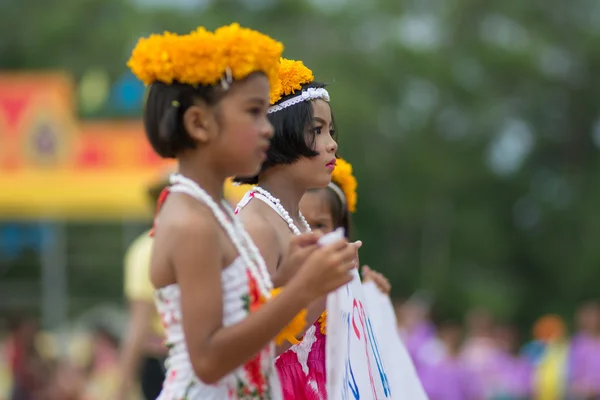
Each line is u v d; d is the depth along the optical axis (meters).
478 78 45.41
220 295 4.07
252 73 4.17
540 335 22.64
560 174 47.59
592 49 45.78
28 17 43.75
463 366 18.48
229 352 3.96
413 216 42.78
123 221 34.00
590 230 44.72
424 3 46.75
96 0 42.78
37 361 13.68
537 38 46.03
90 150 24.06
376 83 42.12
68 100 27.92
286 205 5.53
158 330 8.86
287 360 5.44
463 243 43.66
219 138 4.14
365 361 5.08
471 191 44.59
